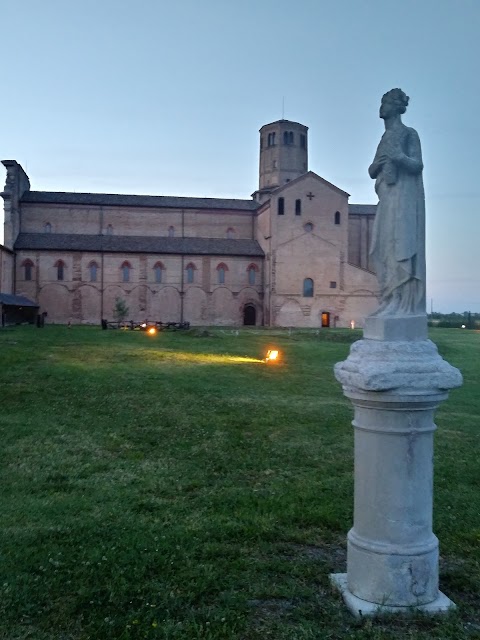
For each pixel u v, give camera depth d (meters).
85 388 21.38
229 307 81.62
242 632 6.16
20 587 6.96
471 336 57.66
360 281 79.69
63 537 8.52
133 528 8.91
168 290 80.56
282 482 11.55
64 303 78.38
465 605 6.77
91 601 6.71
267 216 80.25
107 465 12.50
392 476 6.60
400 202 6.98
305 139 92.06
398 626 6.21
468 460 13.41
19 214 80.75
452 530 9.16
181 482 11.45
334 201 79.69
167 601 6.75
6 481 11.21
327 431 16.09
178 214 85.25
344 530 9.20
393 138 7.03
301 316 78.56
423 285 7.02
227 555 8.12
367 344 6.90
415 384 6.34
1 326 61.12
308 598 6.92
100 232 83.25
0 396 19.36
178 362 31.16
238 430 15.83
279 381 26.09
